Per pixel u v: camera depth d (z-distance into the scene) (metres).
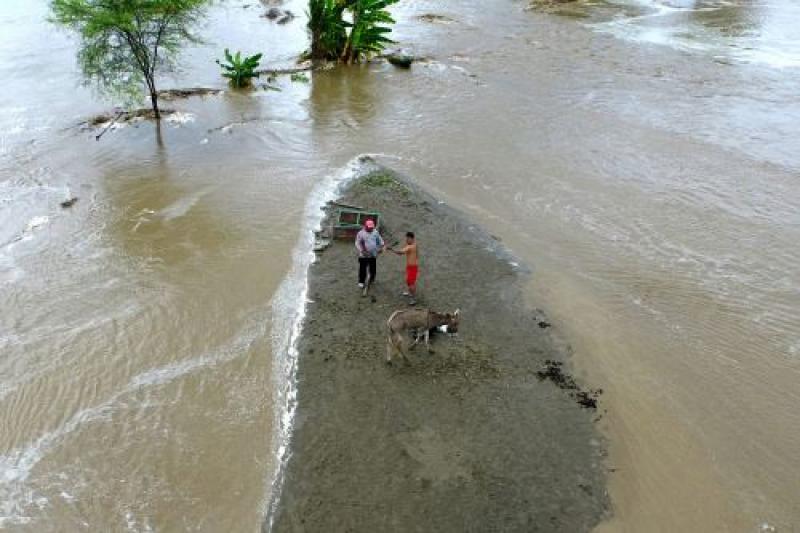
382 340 12.08
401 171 19.23
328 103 24.80
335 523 8.63
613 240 15.88
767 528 8.86
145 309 13.24
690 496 9.26
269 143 21.22
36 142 20.95
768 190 18.09
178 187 18.27
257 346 12.16
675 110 23.78
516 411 10.51
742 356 12.13
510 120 23.02
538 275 14.37
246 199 17.58
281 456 9.74
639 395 11.06
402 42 32.62
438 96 25.48
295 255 14.95
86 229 16.16
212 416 10.62
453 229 16.00
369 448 9.77
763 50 31.03
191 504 9.12
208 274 14.34
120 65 21.62
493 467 9.46
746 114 23.36
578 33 34.16
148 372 11.59
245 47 31.97
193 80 27.12
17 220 16.56
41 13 37.28
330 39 28.94
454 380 11.12
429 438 9.95
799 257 15.18
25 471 9.70
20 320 12.96
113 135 21.61
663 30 34.75
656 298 13.77
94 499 9.24
